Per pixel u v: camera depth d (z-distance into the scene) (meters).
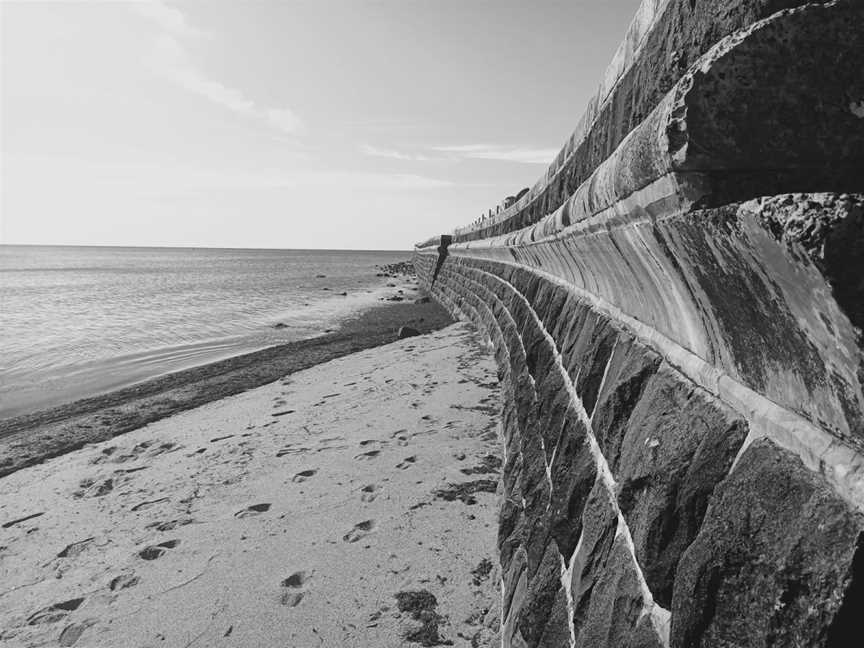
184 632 3.41
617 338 2.07
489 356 9.88
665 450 1.29
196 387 11.16
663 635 1.15
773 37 0.95
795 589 0.76
